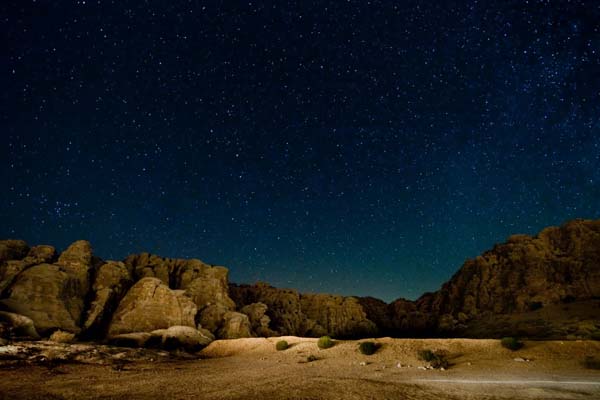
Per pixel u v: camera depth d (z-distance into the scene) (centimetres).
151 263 5481
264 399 1394
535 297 6016
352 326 6950
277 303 6956
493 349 2503
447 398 1366
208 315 4869
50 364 2466
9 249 4266
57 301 3750
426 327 7088
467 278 7406
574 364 2075
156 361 2970
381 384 1636
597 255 6128
